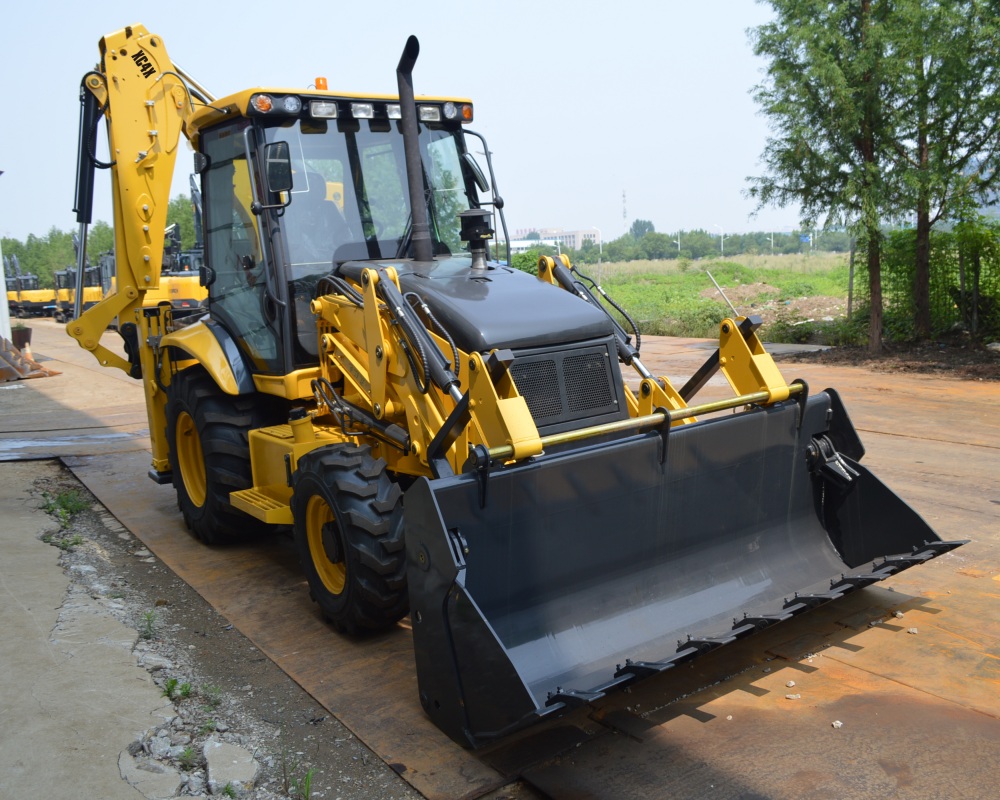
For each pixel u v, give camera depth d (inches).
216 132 218.1
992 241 520.1
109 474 318.7
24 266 3240.7
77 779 125.3
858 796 118.1
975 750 127.9
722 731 135.6
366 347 175.2
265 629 181.2
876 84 485.4
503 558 137.7
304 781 125.7
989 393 399.5
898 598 182.2
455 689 130.3
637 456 150.3
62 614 185.0
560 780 124.3
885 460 287.7
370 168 208.5
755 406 174.6
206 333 224.2
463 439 156.9
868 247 525.0
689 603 156.9
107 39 248.1
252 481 221.1
